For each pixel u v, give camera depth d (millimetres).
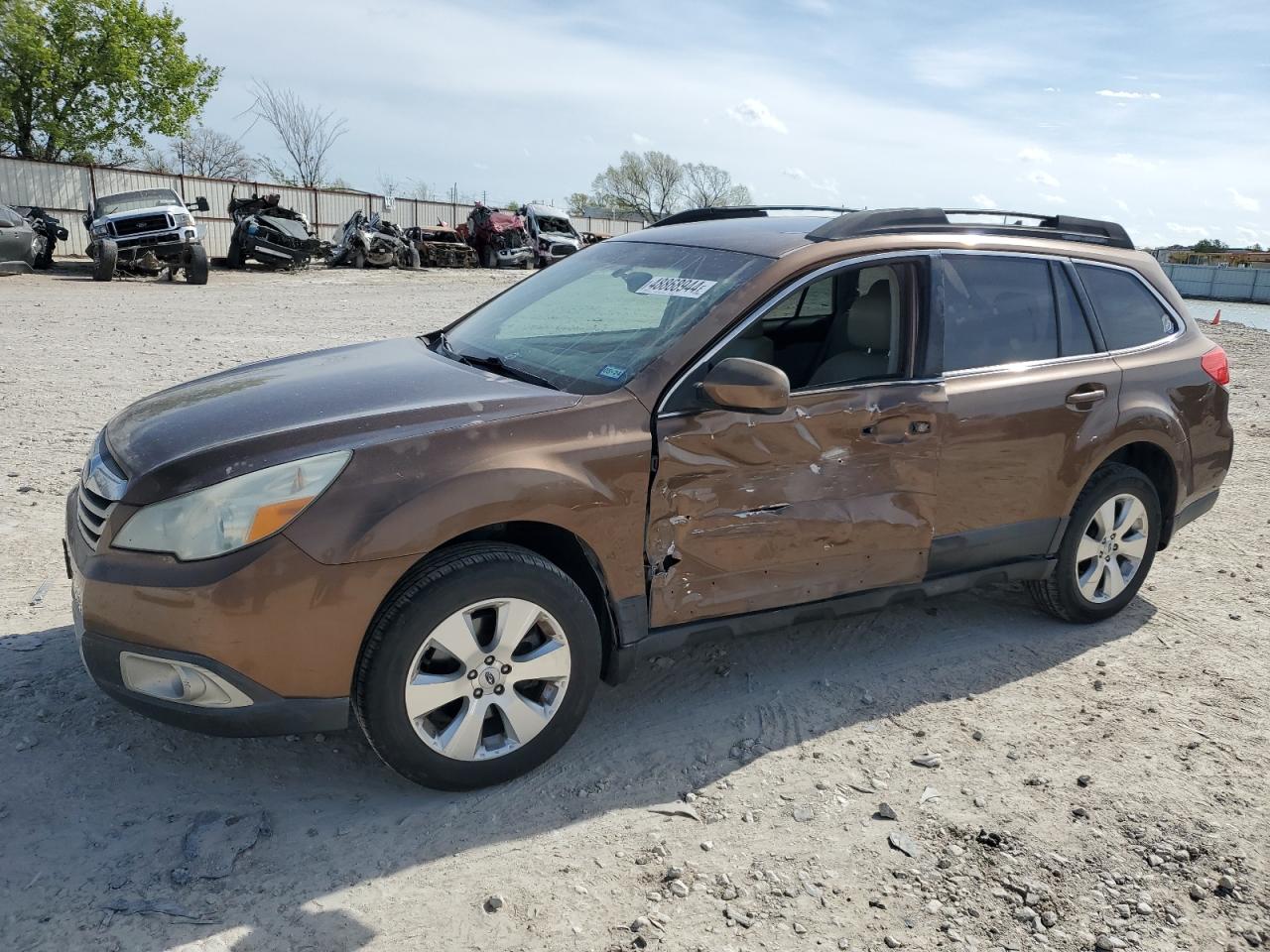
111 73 33031
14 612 4230
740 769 3375
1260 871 2971
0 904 2545
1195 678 4191
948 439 3875
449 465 2955
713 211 4688
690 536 3387
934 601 4918
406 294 22000
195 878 2688
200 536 2773
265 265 27688
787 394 3193
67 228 29172
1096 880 2895
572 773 3293
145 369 9875
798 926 2646
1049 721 3791
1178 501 4797
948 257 4012
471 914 2619
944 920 2699
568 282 4316
